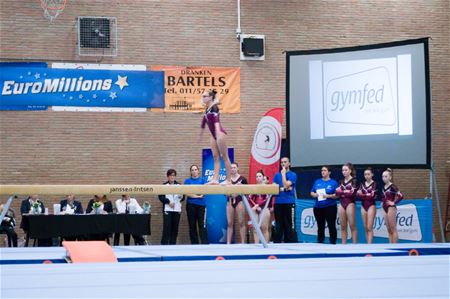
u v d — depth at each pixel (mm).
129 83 22688
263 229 19469
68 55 22297
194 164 22984
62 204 20109
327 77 20266
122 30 22656
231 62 23344
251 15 23516
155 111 22812
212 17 23281
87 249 11219
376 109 19891
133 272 6770
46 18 22203
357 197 18812
